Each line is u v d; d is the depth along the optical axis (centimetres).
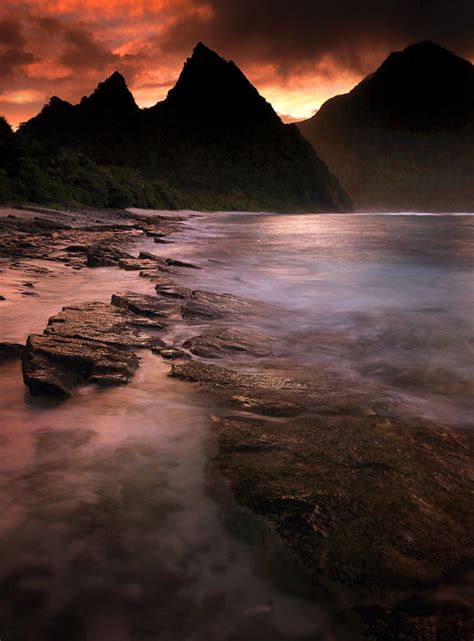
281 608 167
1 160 4381
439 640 153
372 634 157
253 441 287
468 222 5272
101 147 15888
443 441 298
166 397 363
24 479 244
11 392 369
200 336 535
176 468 257
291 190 18175
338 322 679
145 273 1048
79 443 286
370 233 3247
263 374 427
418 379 436
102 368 399
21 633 155
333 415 337
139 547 194
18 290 812
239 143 19488
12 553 189
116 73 17475
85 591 172
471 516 217
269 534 203
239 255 1803
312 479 242
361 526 206
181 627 159
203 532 204
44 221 2516
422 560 187
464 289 1001
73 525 207
